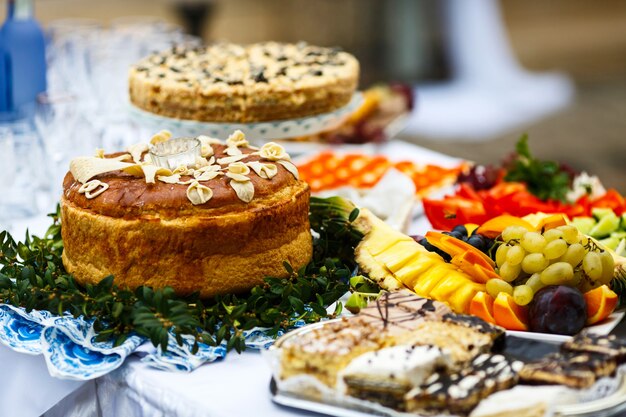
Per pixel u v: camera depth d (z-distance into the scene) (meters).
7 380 1.33
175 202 1.25
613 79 4.62
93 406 1.28
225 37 4.81
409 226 1.52
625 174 3.34
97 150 1.37
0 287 1.30
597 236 1.46
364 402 1.12
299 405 1.14
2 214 1.61
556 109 4.16
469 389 1.09
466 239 1.33
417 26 4.67
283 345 1.15
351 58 1.74
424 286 1.27
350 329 1.17
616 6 6.07
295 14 4.93
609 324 1.22
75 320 1.25
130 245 1.25
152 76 1.62
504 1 5.88
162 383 1.20
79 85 2.11
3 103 1.91
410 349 1.13
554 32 5.71
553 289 1.22
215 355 1.23
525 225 1.30
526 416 1.08
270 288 1.28
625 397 1.11
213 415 1.16
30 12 1.94
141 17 4.09
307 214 1.34
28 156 1.67
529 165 1.61
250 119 1.56
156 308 1.22
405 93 2.18
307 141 1.96
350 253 1.39
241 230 1.26
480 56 4.69
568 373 1.10
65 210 1.29
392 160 1.89
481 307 1.24
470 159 3.47
